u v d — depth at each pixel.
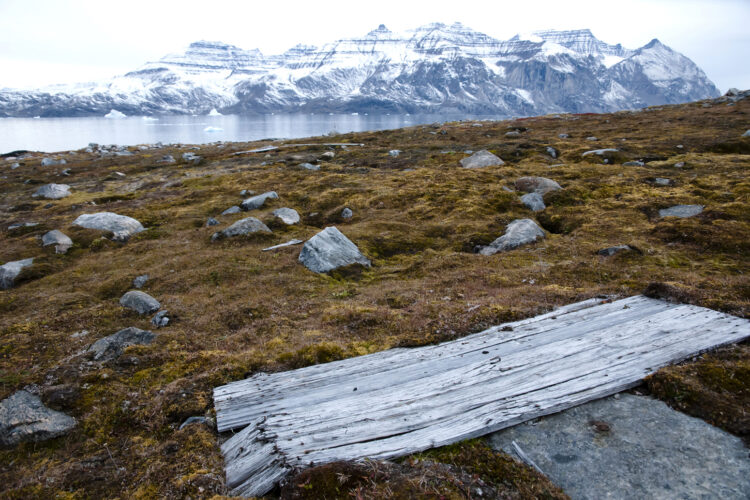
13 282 21.66
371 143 61.78
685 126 55.19
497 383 9.40
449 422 8.30
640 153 42.12
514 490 6.84
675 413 8.21
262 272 20.64
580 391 8.87
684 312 11.79
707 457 7.13
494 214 28.42
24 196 42.00
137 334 13.78
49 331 15.27
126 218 29.70
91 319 16.22
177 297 18.12
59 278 21.86
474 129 68.06
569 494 6.73
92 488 7.96
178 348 13.16
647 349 10.10
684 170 34.94
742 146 41.72
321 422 8.63
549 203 29.52
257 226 26.55
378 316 14.36
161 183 44.75
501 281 17.50
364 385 9.88
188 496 7.41
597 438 7.79
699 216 23.67
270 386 10.22
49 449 9.23
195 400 10.12
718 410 7.89
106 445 9.21
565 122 70.81
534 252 21.45
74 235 27.66
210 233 27.14
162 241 26.64
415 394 9.29
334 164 48.03
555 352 10.41
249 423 9.04
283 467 7.48
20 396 10.56
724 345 10.02
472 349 11.03
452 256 21.83
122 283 20.22
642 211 26.06
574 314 12.50
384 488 6.79
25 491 7.96
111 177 49.25
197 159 55.53
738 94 74.81
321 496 6.82
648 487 6.70
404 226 27.03
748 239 19.73
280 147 61.34
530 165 41.31
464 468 7.33
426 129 72.81
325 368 10.86
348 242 22.86
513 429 8.21
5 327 15.68
